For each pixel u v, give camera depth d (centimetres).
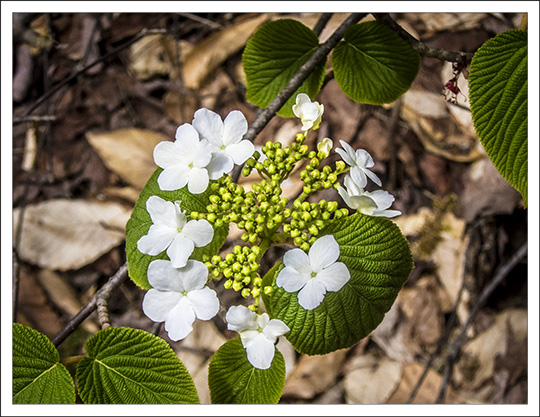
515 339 64
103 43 73
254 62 46
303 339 35
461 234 67
